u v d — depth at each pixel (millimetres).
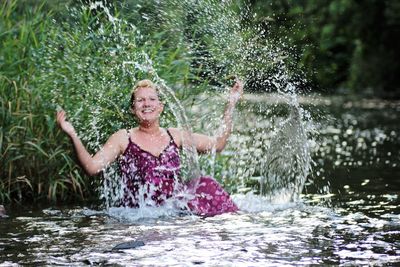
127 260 6184
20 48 9648
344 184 10312
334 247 6613
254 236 7055
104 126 9320
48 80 9438
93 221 7918
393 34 30766
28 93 9375
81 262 6156
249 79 10477
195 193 8492
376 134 17344
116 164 8938
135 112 8664
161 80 9219
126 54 9516
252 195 9391
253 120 17062
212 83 10336
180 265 6012
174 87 9820
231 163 11336
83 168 8391
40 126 9375
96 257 6301
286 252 6434
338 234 7137
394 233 7188
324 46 29422
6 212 8469
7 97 9383
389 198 9188
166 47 10344
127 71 9461
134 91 8680
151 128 8688
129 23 9914
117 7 10602
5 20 10133
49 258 6301
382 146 14984
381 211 8352
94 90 9352
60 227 7617
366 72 31875
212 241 6852
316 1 28391
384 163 12461
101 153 8492
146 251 6477
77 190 9484
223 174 10023
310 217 8000
